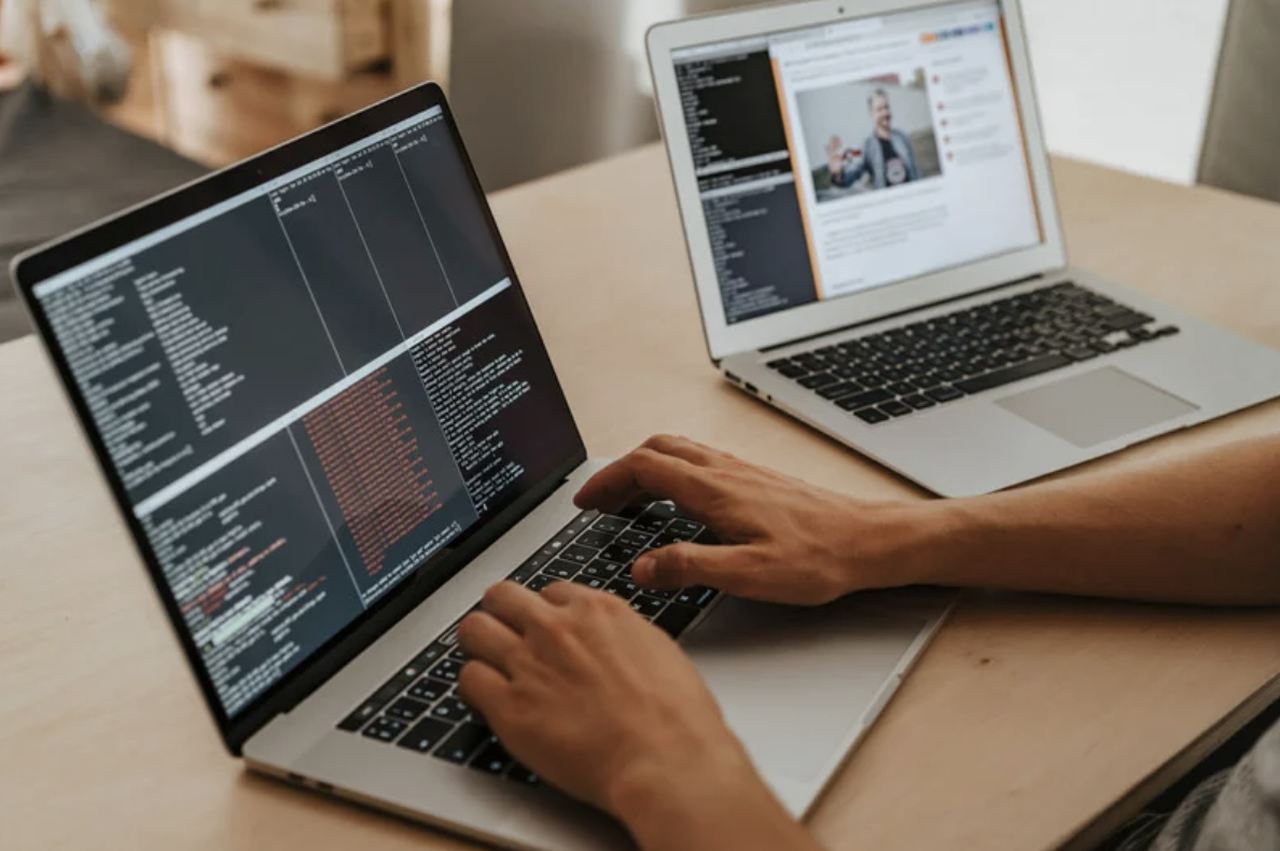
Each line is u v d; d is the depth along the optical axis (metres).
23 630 0.76
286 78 3.10
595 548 0.81
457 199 0.86
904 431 0.95
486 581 0.78
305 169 0.75
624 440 0.96
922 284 1.14
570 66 2.07
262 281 0.71
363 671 0.70
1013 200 1.19
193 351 0.66
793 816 0.59
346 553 0.72
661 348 1.11
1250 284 1.24
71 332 0.61
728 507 0.77
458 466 0.81
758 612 0.75
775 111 1.08
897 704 0.70
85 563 0.83
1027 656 0.74
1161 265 1.27
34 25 3.08
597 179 1.47
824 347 1.07
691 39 1.05
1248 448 0.82
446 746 0.65
